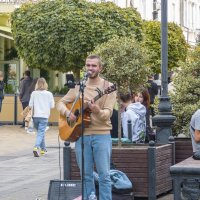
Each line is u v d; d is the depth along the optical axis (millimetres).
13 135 27766
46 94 20781
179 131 14844
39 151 20672
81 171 10523
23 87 30062
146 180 12305
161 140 14406
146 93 19672
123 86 13117
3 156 20844
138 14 31125
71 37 29125
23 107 30172
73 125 10391
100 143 10453
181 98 14742
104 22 29484
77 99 10430
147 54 13195
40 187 14648
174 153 13383
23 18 30016
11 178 16156
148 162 12273
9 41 36719
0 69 36781
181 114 14656
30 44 29828
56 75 37062
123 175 12109
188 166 9414
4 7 33688
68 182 11109
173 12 57562
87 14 29359
